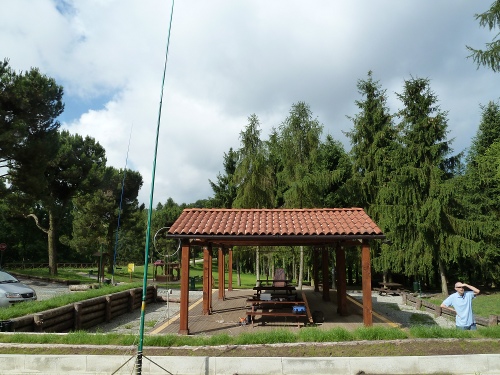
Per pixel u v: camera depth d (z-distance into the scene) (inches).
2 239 2006.6
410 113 959.0
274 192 1128.2
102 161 1406.3
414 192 928.3
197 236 397.1
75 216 1558.8
